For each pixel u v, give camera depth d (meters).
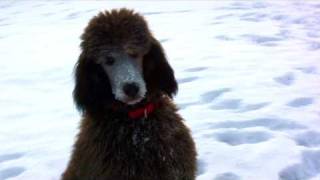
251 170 2.49
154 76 2.04
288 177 2.48
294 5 6.52
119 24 1.95
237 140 2.77
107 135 2.03
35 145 2.85
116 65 1.96
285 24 5.44
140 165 2.01
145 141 2.02
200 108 3.13
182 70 3.86
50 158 2.70
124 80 1.94
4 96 3.63
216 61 4.07
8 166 2.66
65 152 2.75
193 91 3.38
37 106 3.39
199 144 2.70
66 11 7.17
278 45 4.55
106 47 1.95
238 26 5.36
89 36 1.98
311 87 3.35
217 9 6.50
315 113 2.97
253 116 2.96
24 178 2.56
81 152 2.07
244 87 3.39
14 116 3.25
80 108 2.03
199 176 2.47
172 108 2.10
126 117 2.03
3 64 4.48
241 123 2.91
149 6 7.04
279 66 3.85
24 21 6.67
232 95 3.26
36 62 4.48
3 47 5.16
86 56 1.99
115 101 2.02
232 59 4.11
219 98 3.24
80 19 6.45
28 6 8.08
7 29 6.18
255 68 3.83
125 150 2.01
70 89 3.70
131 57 1.97
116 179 2.01
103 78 2.01
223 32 5.09
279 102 3.12
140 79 1.96
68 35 5.50
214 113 3.04
